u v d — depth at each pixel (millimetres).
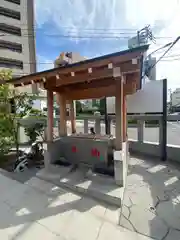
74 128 5051
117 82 2910
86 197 2750
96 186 2904
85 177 3293
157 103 4867
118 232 1953
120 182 2879
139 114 5246
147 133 9031
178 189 3027
